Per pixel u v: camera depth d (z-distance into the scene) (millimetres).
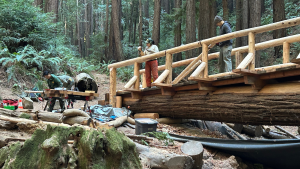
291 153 4406
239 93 5254
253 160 5047
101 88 13906
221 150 5359
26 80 10562
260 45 6238
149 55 7230
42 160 2859
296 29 16156
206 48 5906
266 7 22938
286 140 4750
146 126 5508
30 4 12836
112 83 8625
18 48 11742
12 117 5148
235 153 5172
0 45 10789
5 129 4914
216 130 7652
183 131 6945
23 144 3184
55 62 11836
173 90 6824
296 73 4230
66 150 2986
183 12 15406
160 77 6473
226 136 7410
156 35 16203
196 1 16062
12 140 3896
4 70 10336
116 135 3148
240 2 15367
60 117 5523
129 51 24391
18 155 3035
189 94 6414
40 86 10547
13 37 11289
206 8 14117
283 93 4504
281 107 4531
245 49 6414
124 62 8117
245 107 5125
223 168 4617
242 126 8086
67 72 13789
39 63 11328
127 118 7023
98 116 7188
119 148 2939
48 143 2826
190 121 7785
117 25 19328
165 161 3795
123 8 29031
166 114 7352
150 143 4750
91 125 5395
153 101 7520
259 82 4891
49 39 13367
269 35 18078
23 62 11164
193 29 13969
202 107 6066
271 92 4699
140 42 20359
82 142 2904
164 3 34219
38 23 12336
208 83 5789
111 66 8656
